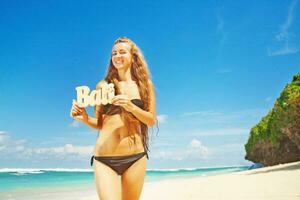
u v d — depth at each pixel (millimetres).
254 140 47812
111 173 4945
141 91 5293
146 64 5434
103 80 5402
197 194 12914
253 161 50219
